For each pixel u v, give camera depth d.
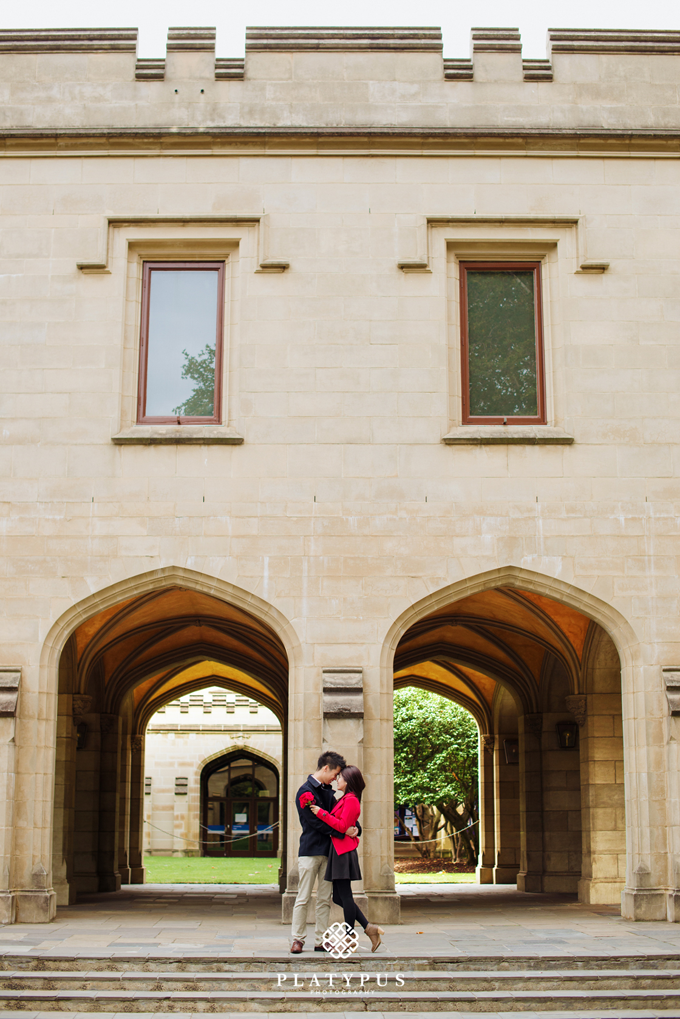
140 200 11.88
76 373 11.55
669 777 10.85
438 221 11.91
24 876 10.54
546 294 12.05
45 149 11.95
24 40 12.11
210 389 11.84
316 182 11.92
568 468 11.47
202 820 31.67
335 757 8.70
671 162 12.15
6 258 11.77
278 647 13.95
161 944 8.89
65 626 11.12
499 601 14.20
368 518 11.28
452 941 9.12
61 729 14.10
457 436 11.41
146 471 11.33
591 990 7.91
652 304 11.86
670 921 10.59
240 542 11.20
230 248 12.02
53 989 7.83
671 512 11.45
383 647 11.05
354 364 11.59
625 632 11.26
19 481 11.29
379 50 12.16
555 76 12.21
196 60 12.12
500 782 19.06
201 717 31.66
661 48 12.30
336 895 8.42
